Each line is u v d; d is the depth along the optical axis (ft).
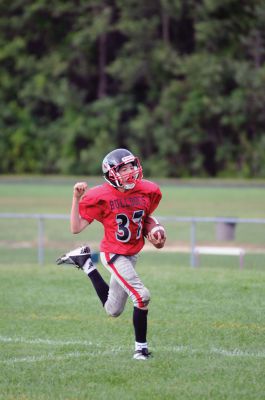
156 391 68.44
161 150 556.51
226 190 403.95
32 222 271.28
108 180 77.92
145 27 554.46
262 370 75.20
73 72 606.14
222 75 536.83
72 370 75.87
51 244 221.46
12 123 605.31
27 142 595.06
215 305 107.76
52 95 592.60
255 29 533.14
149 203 78.84
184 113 547.49
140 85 587.27
